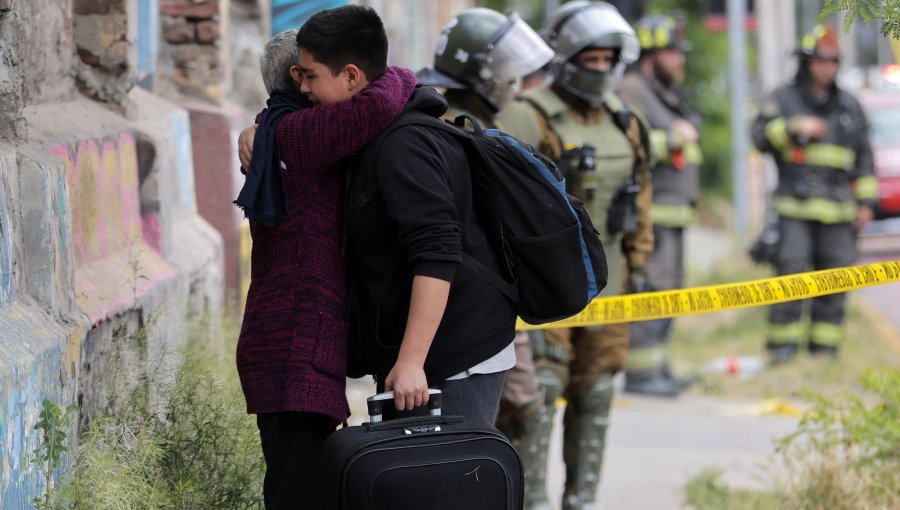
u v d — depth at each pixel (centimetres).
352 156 1241
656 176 3525
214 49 2753
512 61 1902
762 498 2245
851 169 3916
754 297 1869
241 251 2723
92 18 1953
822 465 2009
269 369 1241
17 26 1420
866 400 3244
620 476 2572
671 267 3541
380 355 1271
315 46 1230
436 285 1194
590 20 2059
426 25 6938
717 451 2833
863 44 7119
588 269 1336
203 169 2691
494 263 1280
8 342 1202
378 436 1156
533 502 2028
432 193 1203
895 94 6825
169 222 2064
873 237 6456
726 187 12794
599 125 2127
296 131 1219
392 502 1122
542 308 1312
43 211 1359
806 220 3891
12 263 1296
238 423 1602
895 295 5856
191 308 2150
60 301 1402
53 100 1820
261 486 1591
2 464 1108
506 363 1298
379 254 1248
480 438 1161
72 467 1327
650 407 3397
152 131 2028
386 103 1212
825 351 3991
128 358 1595
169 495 1409
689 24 13512
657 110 3512
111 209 1766
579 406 2158
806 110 3888
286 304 1240
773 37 7031
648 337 3559
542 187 1289
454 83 1944
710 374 3844
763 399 3497
